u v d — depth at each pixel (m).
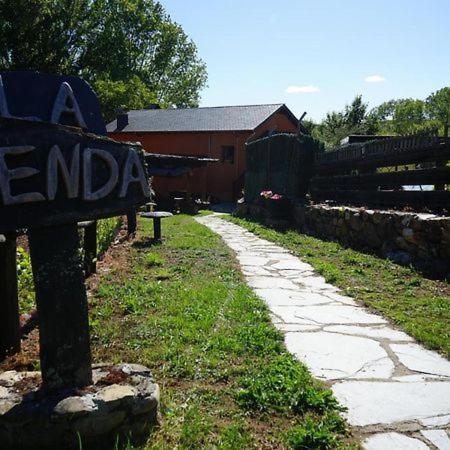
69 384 2.70
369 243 8.88
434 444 2.64
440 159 7.98
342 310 5.20
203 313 4.71
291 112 30.22
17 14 28.86
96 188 2.77
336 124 44.06
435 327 4.50
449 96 69.31
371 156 10.30
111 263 7.22
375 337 4.34
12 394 2.68
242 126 27.77
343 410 2.97
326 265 7.40
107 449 2.53
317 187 13.72
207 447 2.57
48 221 2.54
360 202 10.83
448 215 7.36
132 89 38.66
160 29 46.41
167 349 3.78
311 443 2.61
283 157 14.82
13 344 3.72
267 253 8.92
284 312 5.10
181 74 52.97
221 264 7.59
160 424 2.76
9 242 3.64
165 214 9.89
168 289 5.67
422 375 3.53
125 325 4.41
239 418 2.86
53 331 2.66
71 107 3.08
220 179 28.17
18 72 3.06
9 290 3.67
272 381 3.23
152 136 29.38
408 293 5.79
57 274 2.65
